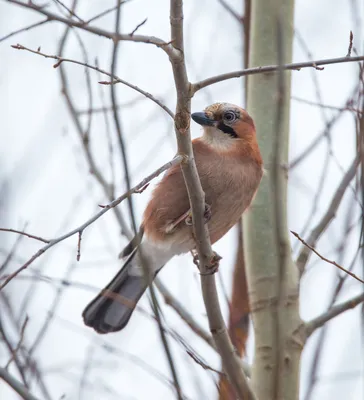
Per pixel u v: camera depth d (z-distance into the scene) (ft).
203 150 32.17
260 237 29.81
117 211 32.91
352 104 30.22
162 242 32.30
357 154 27.76
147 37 21.16
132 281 33.42
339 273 27.43
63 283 26.76
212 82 22.34
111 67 21.09
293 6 32.89
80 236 20.30
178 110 22.38
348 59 22.31
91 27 21.11
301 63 22.47
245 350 30.30
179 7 21.43
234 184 31.45
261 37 32.53
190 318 29.94
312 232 29.45
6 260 25.82
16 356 24.43
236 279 33.17
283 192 29.53
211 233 32.99
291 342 27.66
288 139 30.99
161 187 31.73
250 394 24.45
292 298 28.25
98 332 33.12
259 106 32.42
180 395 20.33
